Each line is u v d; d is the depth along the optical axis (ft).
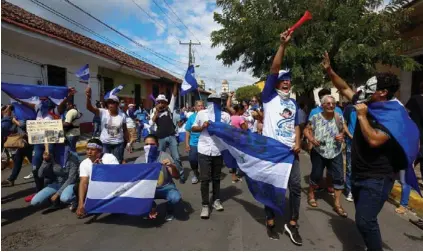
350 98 11.66
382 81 9.59
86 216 15.60
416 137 9.53
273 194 13.19
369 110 9.86
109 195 14.34
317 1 31.17
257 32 33.63
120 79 63.62
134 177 14.19
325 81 32.32
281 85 13.41
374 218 9.82
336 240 13.10
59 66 43.06
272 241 12.93
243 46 38.34
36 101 19.69
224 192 20.40
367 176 9.93
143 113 51.24
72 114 21.18
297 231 12.77
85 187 15.17
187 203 17.99
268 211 13.56
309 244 12.69
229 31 37.27
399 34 34.09
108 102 19.66
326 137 16.17
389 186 9.84
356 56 29.81
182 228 14.24
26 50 36.96
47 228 14.12
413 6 30.27
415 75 35.01
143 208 14.11
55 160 17.10
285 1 34.04
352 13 30.37
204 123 15.20
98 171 14.46
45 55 40.22
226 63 42.32
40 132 16.67
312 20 32.30
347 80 33.22
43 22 44.47
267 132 13.67
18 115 20.22
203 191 15.66
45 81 40.27
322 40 31.68
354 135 10.52
